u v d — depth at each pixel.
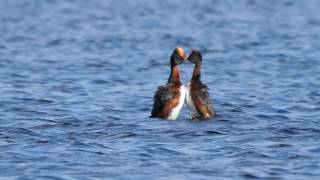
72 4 94.50
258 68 47.88
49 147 27.19
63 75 45.25
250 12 85.56
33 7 91.12
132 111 34.00
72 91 39.81
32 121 31.81
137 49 57.66
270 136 28.50
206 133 28.95
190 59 31.47
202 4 93.00
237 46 58.78
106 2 96.44
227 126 30.19
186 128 29.73
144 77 44.88
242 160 25.59
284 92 39.12
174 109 31.27
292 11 86.44
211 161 25.53
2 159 25.77
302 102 36.09
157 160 25.67
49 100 37.03
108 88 40.91
